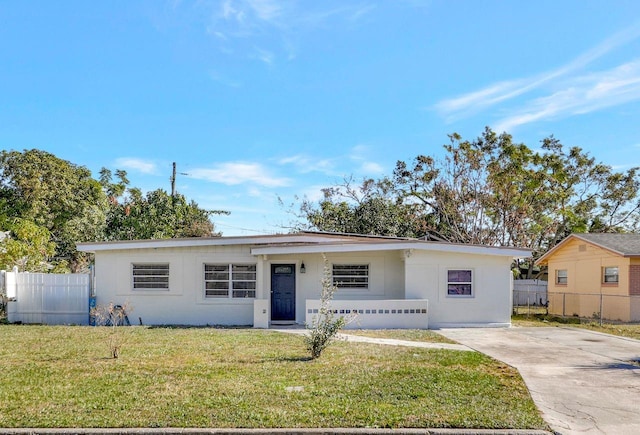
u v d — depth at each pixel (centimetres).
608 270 2295
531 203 3366
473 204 3331
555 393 831
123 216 3688
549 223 3403
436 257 1794
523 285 3344
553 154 3441
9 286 1847
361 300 1798
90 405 720
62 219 3672
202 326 1772
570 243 2605
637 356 1180
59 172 3741
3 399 752
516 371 992
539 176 3256
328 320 1150
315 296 1866
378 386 834
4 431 625
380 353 1148
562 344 1370
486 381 885
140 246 1831
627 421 696
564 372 991
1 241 2433
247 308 1842
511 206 3319
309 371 945
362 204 3512
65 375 907
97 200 4022
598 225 3650
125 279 1845
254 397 761
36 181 3544
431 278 1788
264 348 1205
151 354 1114
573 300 2520
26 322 1842
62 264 2680
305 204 3588
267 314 1731
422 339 1442
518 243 3284
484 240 3316
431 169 3434
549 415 716
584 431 656
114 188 4959
